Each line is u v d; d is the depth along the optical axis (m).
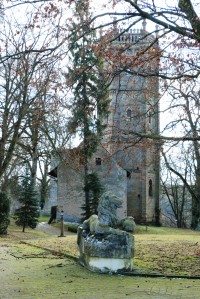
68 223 43.00
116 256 11.44
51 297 8.32
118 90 15.01
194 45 12.83
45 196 62.22
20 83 25.48
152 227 47.38
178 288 9.25
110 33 12.77
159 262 13.71
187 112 20.05
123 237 11.58
